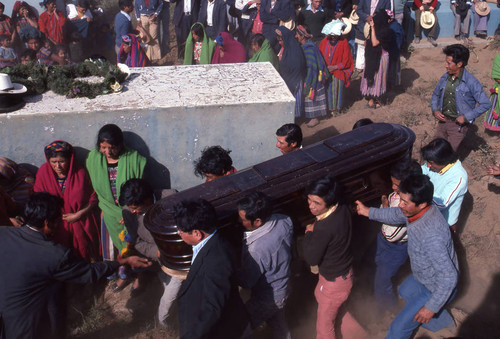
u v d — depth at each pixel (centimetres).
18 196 442
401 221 362
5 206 417
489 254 484
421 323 357
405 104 804
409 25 1015
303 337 408
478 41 1062
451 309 421
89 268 342
